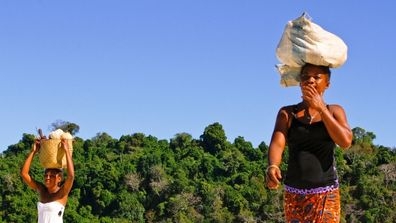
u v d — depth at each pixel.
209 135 98.19
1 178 74.44
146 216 79.81
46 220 8.12
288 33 4.72
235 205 77.00
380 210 70.44
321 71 4.68
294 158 4.72
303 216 4.66
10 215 71.50
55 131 8.17
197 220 76.44
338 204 4.71
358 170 78.62
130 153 96.38
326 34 4.66
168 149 99.88
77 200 79.81
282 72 4.85
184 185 82.06
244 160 91.81
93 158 92.25
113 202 81.38
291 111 4.78
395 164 78.75
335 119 4.69
